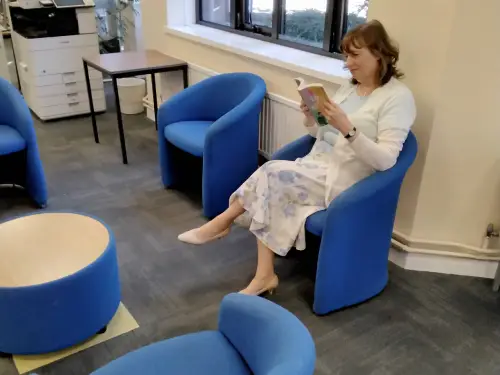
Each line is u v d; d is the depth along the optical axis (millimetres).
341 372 1803
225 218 2156
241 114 2664
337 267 1972
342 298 2072
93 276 1783
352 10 2812
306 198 2068
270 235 2070
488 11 1873
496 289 2234
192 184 3199
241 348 1358
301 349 1076
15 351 1791
